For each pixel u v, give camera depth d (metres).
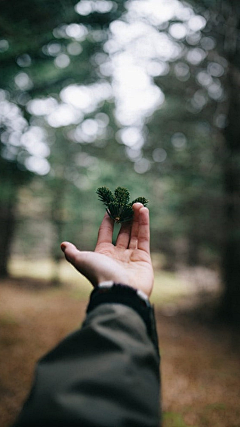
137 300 0.77
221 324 10.57
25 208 17.72
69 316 10.75
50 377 0.54
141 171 13.11
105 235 1.22
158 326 10.37
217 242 10.05
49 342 7.88
